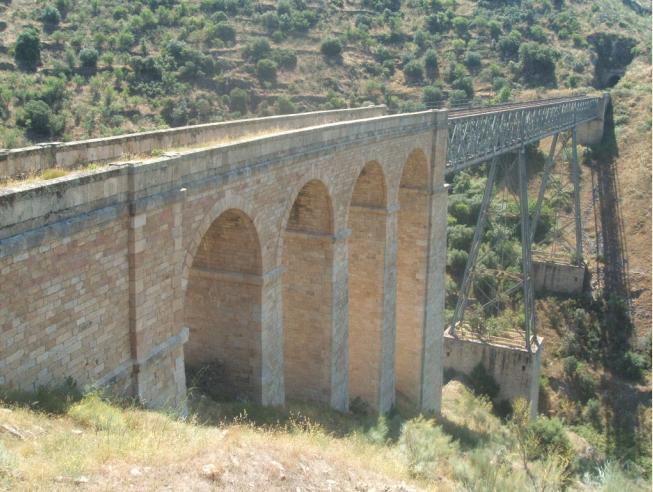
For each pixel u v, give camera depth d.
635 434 44.56
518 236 60.41
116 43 63.62
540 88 82.31
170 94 60.59
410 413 32.50
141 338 15.98
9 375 12.55
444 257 35.81
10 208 12.24
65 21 65.44
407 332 34.50
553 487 18.42
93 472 11.39
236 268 21.61
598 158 70.62
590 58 92.88
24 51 56.31
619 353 51.47
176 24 72.25
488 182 42.75
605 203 65.19
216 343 22.48
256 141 19.97
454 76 82.12
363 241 29.97
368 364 30.78
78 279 13.99
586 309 55.16
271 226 21.44
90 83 56.81
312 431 18.05
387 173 28.89
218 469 12.79
